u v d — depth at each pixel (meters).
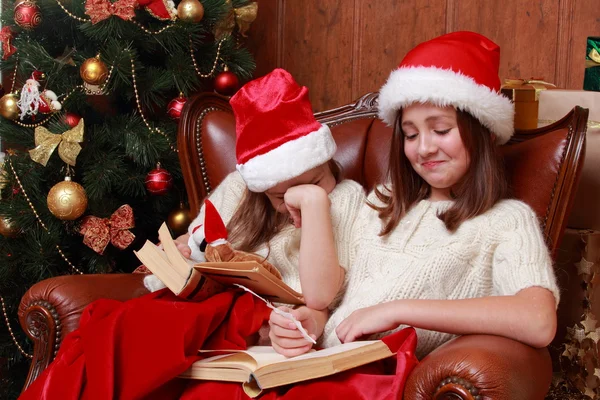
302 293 1.26
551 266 1.15
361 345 1.05
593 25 1.97
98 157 2.10
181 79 2.16
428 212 1.34
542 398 0.97
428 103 1.25
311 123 1.32
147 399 1.06
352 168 1.64
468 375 0.87
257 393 0.95
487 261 1.22
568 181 1.27
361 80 2.47
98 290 1.36
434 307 1.06
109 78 2.04
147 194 2.31
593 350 1.49
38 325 1.32
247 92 1.32
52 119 2.09
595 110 1.53
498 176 1.28
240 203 1.50
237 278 1.12
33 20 2.02
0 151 2.31
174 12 2.10
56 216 2.00
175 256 1.21
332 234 1.28
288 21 2.65
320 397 0.96
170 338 1.04
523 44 2.10
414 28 2.32
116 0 2.03
